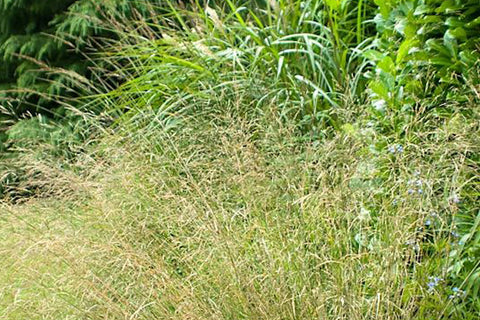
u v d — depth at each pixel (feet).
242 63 19.20
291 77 17.57
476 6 13.41
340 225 11.59
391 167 12.42
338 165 12.49
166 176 14.42
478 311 11.05
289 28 19.27
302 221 11.62
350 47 19.27
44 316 12.21
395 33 15.47
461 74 13.85
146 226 13.25
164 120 16.88
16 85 33.42
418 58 14.05
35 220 14.16
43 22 32.91
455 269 11.23
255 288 10.98
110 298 11.66
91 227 13.64
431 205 10.88
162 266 11.74
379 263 11.02
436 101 13.92
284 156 13.14
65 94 31.50
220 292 10.89
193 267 11.65
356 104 16.22
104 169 14.64
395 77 14.64
